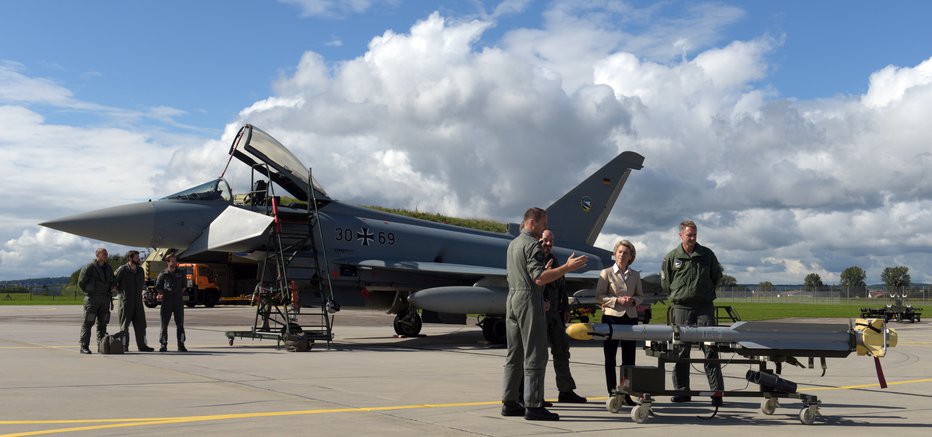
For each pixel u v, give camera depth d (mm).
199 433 5602
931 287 69812
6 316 26703
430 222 19031
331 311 14797
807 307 51969
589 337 7004
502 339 16312
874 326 7023
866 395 8430
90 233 15305
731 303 72875
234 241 15023
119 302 12852
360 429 5832
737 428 6312
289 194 16656
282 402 7176
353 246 16875
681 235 7598
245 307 38875
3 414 6371
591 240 21234
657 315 31422
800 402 7895
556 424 6332
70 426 5840
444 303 15867
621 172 21703
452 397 7738
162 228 15727
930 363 12430
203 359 11641
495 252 19203
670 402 7824
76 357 11703
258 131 15719
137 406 6848
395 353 13625
